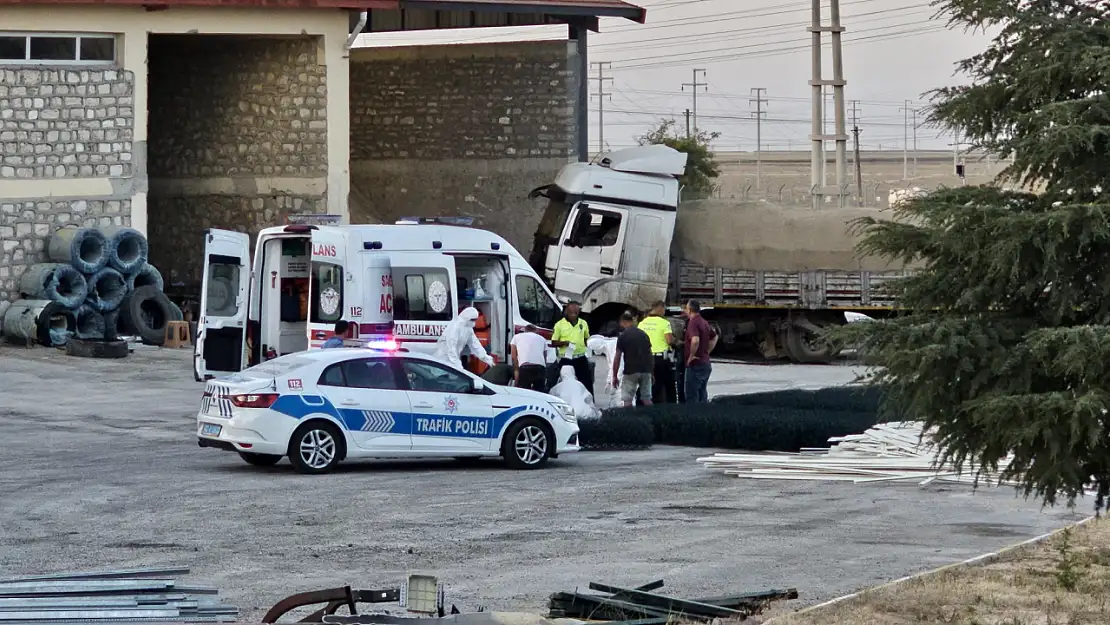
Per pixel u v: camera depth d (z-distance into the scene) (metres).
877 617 12.78
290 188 49.06
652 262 44.88
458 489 21.45
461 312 30.64
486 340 32.03
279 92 49.03
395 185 58.34
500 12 54.19
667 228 44.97
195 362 30.70
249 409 22.55
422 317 30.53
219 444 22.89
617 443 27.20
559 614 12.00
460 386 23.83
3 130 43.53
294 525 18.02
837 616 12.80
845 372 43.72
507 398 24.05
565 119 56.56
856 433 26.36
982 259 12.92
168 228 51.16
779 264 46.44
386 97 58.44
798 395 32.69
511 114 57.03
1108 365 12.02
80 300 43.06
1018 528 18.31
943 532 17.97
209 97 50.22
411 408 23.36
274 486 21.47
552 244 44.56
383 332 30.08
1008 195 13.47
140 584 11.35
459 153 57.59
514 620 10.55
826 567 15.60
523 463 24.00
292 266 31.11
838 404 31.12
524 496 20.80
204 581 14.48
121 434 28.02
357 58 58.72
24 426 28.97
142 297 44.28
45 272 42.53
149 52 51.19
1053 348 12.26
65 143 44.38
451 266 30.97
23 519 18.30
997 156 13.70
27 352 41.44
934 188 14.13
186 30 45.88
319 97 48.59
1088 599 13.55
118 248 44.22
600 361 45.41
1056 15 13.62
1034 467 12.66
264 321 31.02
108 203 44.97
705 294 47.47
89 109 44.66
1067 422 12.05
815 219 45.97
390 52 58.25
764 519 18.92
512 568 15.38
